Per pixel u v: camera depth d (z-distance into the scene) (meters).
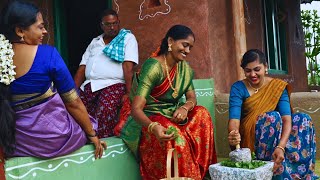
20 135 2.46
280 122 3.30
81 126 2.80
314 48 11.52
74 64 6.34
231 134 3.17
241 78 4.67
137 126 3.32
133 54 4.22
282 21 7.33
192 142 3.34
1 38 2.41
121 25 4.93
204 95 4.48
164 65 3.34
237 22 4.68
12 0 2.54
